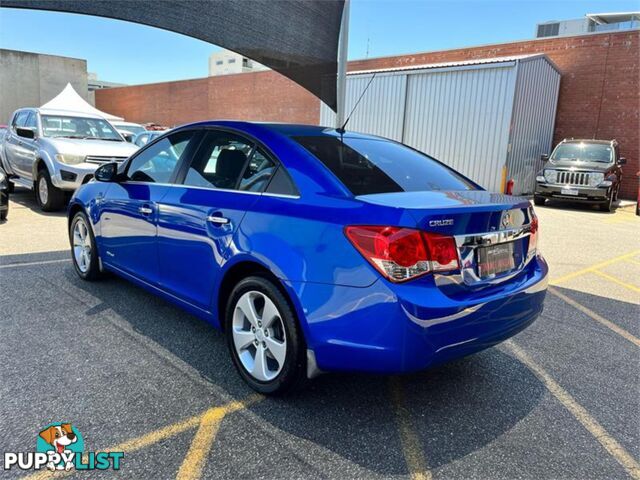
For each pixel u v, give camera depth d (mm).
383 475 2158
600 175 11578
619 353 3572
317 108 23297
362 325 2281
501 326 2572
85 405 2598
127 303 4137
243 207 2836
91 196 4402
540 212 11328
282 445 2338
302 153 2807
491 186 13258
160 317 3861
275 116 25312
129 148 8891
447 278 2338
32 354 3154
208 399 2711
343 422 2549
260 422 2516
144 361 3121
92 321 3732
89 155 8102
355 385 2951
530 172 14562
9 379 2826
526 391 2967
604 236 8469
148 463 2176
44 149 8320
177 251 3301
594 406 2818
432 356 2289
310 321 2426
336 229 2377
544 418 2672
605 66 14844
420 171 3189
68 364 3039
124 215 3871
